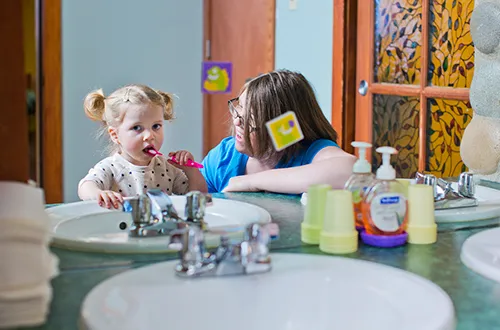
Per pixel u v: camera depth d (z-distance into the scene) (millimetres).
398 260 1090
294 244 1175
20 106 985
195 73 3201
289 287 1006
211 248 1124
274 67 2635
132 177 1527
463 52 1761
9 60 974
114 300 892
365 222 1175
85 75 3170
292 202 1478
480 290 947
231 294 981
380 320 932
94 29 3195
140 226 1176
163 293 946
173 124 3129
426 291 915
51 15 3039
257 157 1559
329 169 1449
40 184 1019
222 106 3051
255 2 2781
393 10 2020
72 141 3051
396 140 1982
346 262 1055
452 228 1281
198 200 1212
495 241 1146
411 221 1188
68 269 1029
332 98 2242
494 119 1618
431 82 1874
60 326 817
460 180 1399
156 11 3225
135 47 3248
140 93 1528
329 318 993
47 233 875
